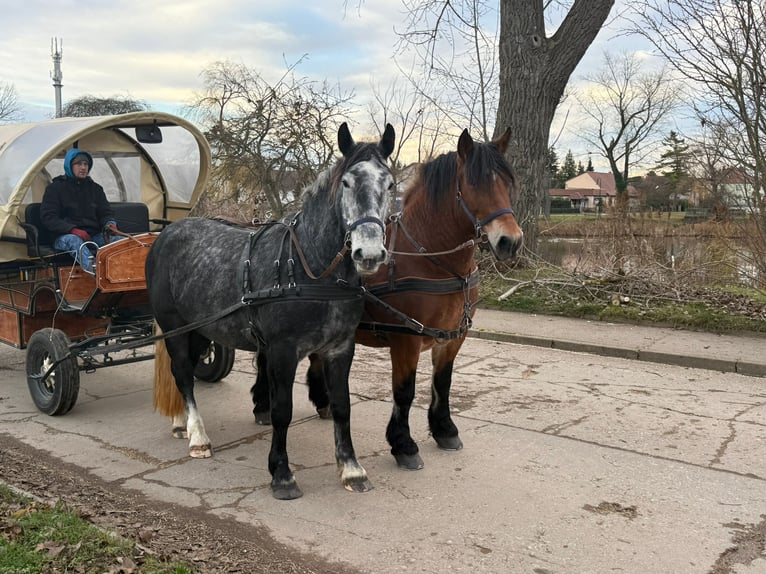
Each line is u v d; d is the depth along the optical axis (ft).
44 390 19.61
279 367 13.44
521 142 40.47
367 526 12.53
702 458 15.84
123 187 23.73
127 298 19.62
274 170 60.75
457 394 21.39
